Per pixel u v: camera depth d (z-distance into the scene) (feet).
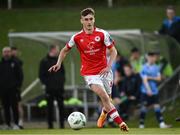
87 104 190.49
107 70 116.67
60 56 120.67
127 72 180.04
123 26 257.34
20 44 195.11
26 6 284.20
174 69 195.42
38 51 196.65
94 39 118.11
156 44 194.08
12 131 148.46
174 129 147.74
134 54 189.98
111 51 118.42
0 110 184.85
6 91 171.22
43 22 261.85
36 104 192.75
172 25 195.83
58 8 272.72
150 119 186.19
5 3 279.69
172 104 187.32
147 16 263.08
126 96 179.93
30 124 189.06
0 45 200.64
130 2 281.95
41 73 169.48
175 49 195.21
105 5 280.31
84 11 118.52
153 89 173.99
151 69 174.29
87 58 118.42
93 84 116.57
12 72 171.63
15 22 259.60
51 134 132.36
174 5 275.39
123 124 114.93
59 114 170.60
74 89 193.26
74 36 119.24
